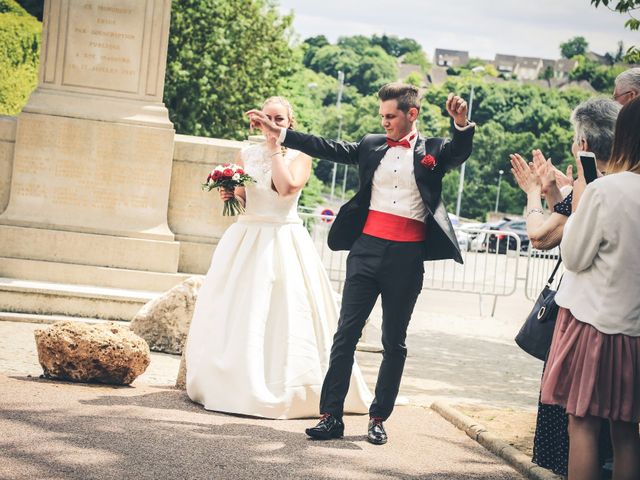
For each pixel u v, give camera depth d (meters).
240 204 7.00
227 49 32.41
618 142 4.43
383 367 6.05
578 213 4.37
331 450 5.64
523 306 17.56
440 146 5.99
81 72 11.07
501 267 16.30
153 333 8.69
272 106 6.73
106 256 10.78
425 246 6.04
